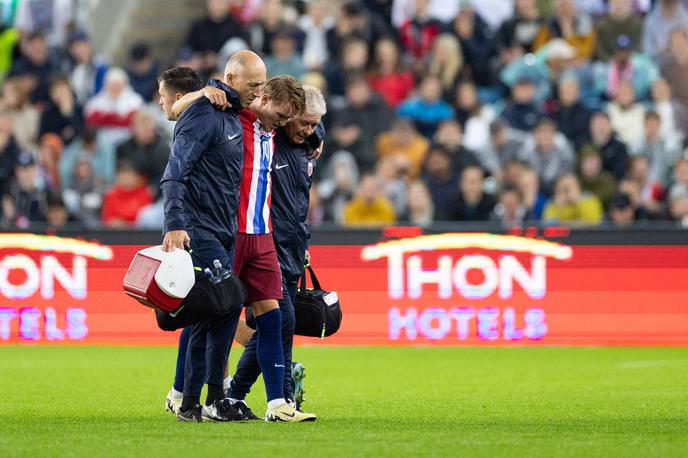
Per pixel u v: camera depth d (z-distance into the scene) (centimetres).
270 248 2456
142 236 4881
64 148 6262
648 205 5853
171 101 2512
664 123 6419
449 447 2023
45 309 4878
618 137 6191
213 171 2348
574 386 3447
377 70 6525
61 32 6838
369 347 4847
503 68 6625
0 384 3488
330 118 6100
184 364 2611
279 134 2520
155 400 3058
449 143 5872
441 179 5784
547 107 6275
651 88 6475
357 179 6047
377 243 4875
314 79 6288
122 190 5875
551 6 6794
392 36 6744
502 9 7062
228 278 2333
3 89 6322
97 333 4884
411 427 2384
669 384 3484
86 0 7088
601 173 6003
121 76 6431
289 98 2391
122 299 4888
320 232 4869
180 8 7150
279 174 2508
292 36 6606
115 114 6394
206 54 6538
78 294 4878
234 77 2388
